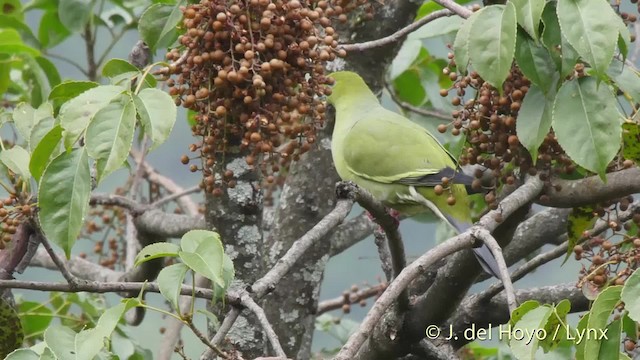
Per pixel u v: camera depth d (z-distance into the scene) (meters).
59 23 14.80
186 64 8.51
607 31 7.63
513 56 7.75
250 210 10.23
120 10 14.55
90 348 6.90
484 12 7.86
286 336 11.84
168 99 7.57
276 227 12.20
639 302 7.00
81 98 7.50
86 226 15.71
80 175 7.50
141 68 10.55
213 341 7.69
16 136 12.91
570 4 7.73
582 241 10.41
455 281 10.23
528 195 9.06
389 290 7.45
